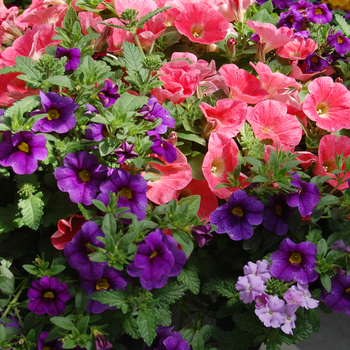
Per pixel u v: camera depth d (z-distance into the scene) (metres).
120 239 0.52
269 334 0.55
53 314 0.53
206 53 0.65
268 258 0.56
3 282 0.54
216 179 0.57
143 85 0.56
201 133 0.58
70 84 0.53
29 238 0.57
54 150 0.54
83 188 0.53
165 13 0.65
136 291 0.53
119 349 0.55
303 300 0.54
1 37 0.63
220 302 0.59
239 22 0.65
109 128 0.53
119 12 0.62
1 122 0.52
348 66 0.65
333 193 0.59
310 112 0.60
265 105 0.59
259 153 0.58
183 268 0.56
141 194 0.53
